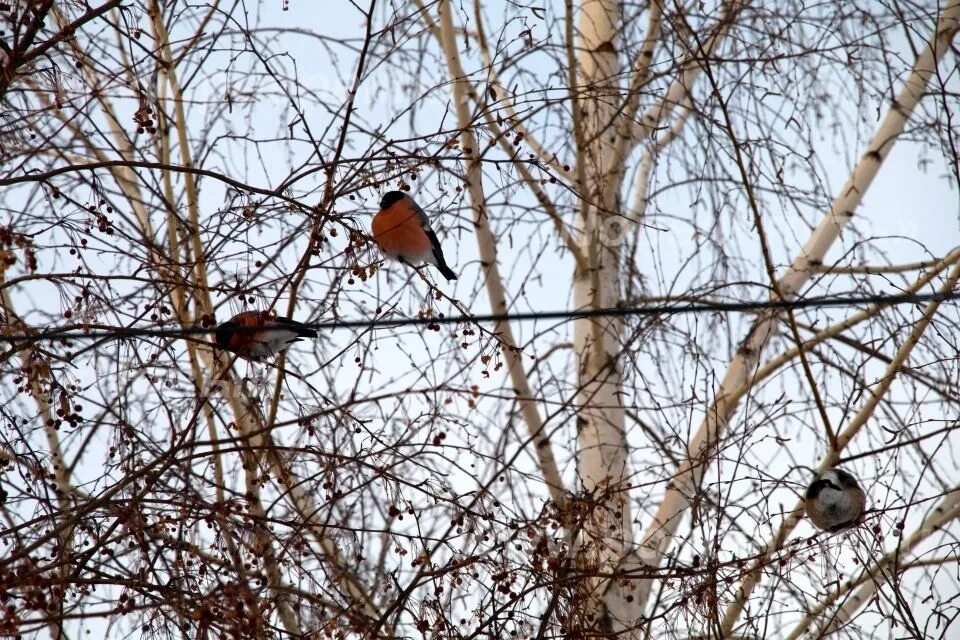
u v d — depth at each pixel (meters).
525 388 13.31
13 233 9.27
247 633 8.31
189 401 10.52
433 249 12.87
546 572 9.73
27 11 9.61
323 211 9.62
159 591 8.50
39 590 8.09
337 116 10.61
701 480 10.77
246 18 10.60
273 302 9.92
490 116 12.19
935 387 11.75
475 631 9.30
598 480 13.05
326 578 9.21
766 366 13.12
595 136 12.78
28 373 9.10
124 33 9.85
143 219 12.75
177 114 12.62
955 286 11.74
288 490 9.54
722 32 13.20
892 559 11.24
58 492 9.30
